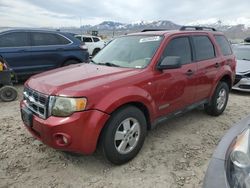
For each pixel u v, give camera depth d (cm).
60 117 336
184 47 484
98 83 356
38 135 368
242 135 250
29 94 385
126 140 377
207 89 534
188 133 498
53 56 923
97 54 517
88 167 379
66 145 337
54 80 376
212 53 555
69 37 972
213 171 241
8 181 348
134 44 472
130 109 373
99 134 345
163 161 396
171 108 452
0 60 734
